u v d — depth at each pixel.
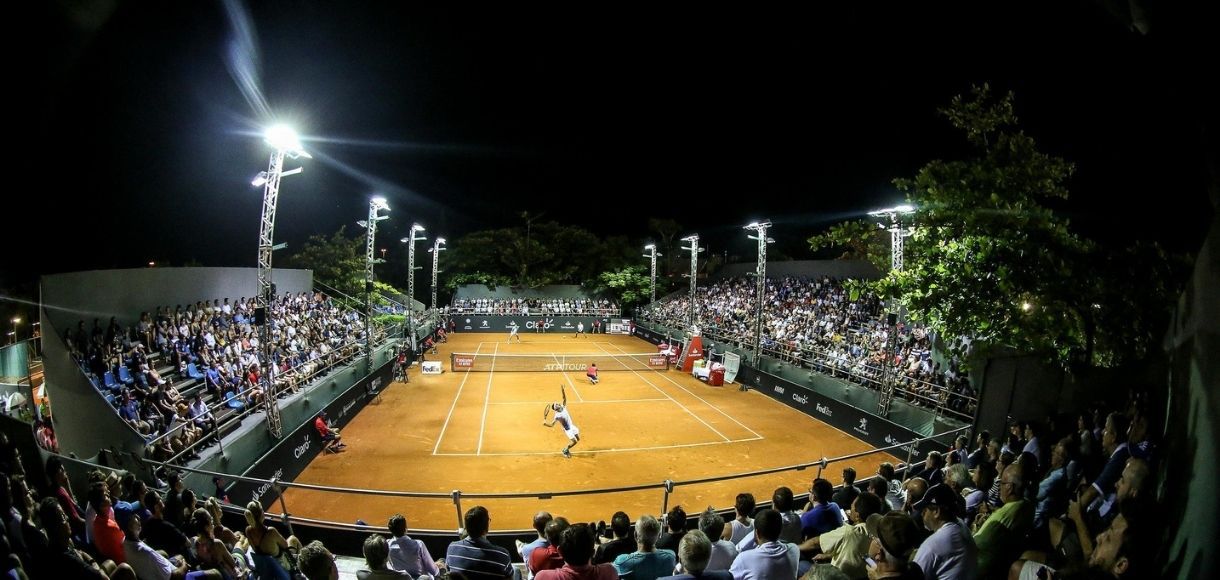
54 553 5.84
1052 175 10.02
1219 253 4.59
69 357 13.02
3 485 7.07
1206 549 3.55
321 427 19.17
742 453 20.14
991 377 13.17
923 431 18.91
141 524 7.60
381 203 29.11
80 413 12.86
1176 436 5.18
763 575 5.16
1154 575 4.36
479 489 16.27
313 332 27.50
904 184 11.58
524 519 14.16
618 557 5.97
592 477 17.41
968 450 13.28
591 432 22.45
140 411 13.81
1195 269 5.22
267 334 16.81
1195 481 4.17
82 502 11.20
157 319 19.42
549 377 34.44
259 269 17.41
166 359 18.19
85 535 8.42
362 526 11.20
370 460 18.70
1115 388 10.00
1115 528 4.73
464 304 60.59
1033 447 9.64
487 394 29.25
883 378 21.83
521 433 22.12
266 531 6.62
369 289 29.11
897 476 16.22
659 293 66.56
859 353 25.64
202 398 17.14
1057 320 8.71
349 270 48.03
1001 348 13.45
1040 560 5.59
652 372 36.91
